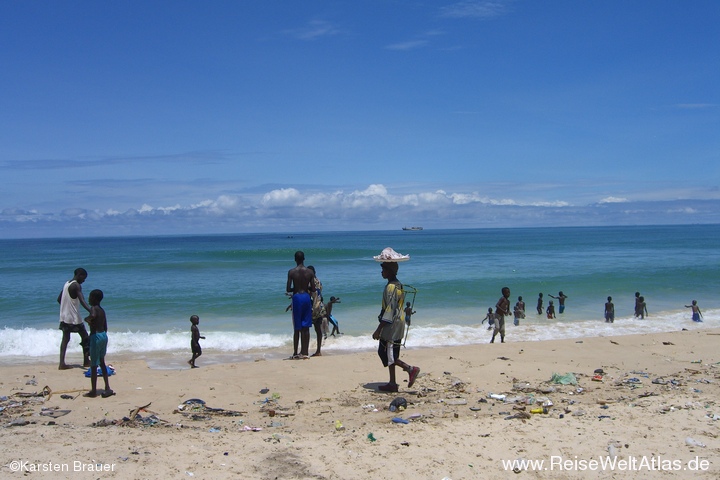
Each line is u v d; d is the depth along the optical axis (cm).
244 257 5719
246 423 659
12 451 535
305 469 488
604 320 2005
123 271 3856
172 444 561
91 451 537
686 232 19700
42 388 852
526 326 1870
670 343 1193
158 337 1584
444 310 2200
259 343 1539
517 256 5903
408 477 471
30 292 2694
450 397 771
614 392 788
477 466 494
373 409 712
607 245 9000
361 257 5678
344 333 1723
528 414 665
